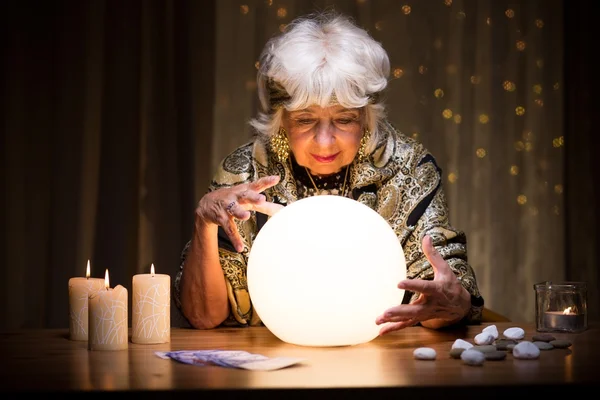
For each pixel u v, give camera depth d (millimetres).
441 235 2143
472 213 4035
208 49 3857
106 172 3797
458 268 2078
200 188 3844
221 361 1575
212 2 3861
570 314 1964
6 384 1432
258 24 3875
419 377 1470
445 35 3988
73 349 1776
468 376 1477
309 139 2047
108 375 1500
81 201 3779
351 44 2004
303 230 1702
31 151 3805
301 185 2248
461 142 4012
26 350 1764
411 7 3969
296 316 1705
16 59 3789
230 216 1887
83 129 3795
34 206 3803
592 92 4051
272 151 2227
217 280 2029
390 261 1736
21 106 3797
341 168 2232
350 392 1390
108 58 3816
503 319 2859
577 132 4066
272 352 1731
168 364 1599
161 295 1844
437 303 1808
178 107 3830
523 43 4023
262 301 1751
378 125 2246
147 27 3824
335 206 1738
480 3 4000
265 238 1756
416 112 3986
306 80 1943
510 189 4039
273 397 1384
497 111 4020
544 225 4051
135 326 1845
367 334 1748
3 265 3779
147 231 3805
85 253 3775
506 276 4051
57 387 1406
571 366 1565
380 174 2197
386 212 2199
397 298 1779
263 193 2219
